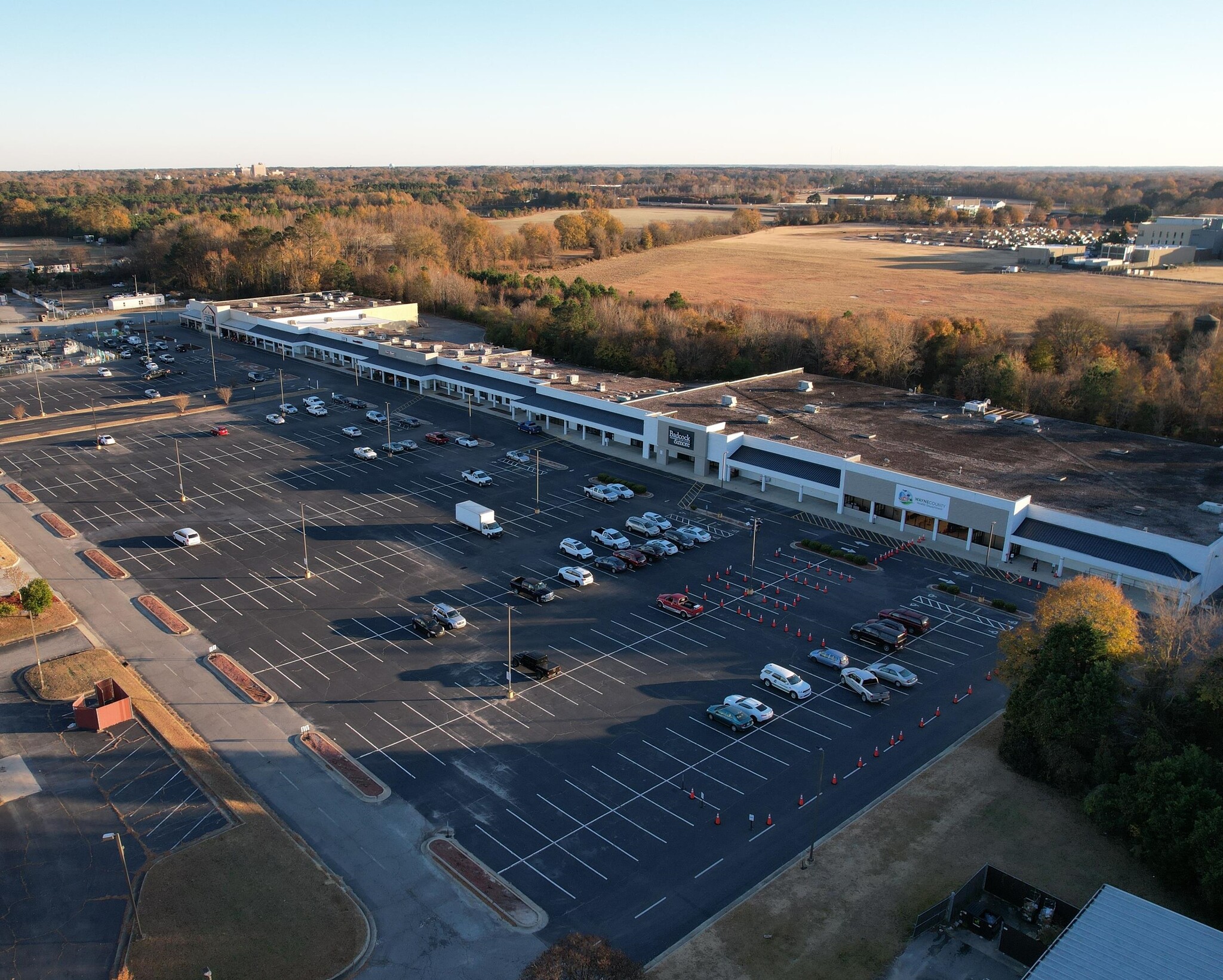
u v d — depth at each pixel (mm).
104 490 111750
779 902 49906
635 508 108125
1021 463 107750
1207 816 48000
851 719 67375
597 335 179000
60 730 64625
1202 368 137750
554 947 41656
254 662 73812
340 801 57812
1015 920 48781
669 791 59219
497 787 59344
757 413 127875
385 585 87688
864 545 98062
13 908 48688
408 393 159625
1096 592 64000
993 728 66438
